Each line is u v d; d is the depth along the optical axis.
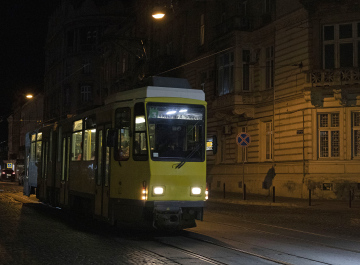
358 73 24.98
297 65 27.23
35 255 9.15
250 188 31.25
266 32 30.12
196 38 38.00
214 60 33.62
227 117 33.28
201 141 12.29
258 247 10.65
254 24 31.25
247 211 19.83
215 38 32.94
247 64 31.12
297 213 19.09
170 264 8.62
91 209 14.09
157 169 11.62
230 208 21.47
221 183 34.75
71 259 8.82
